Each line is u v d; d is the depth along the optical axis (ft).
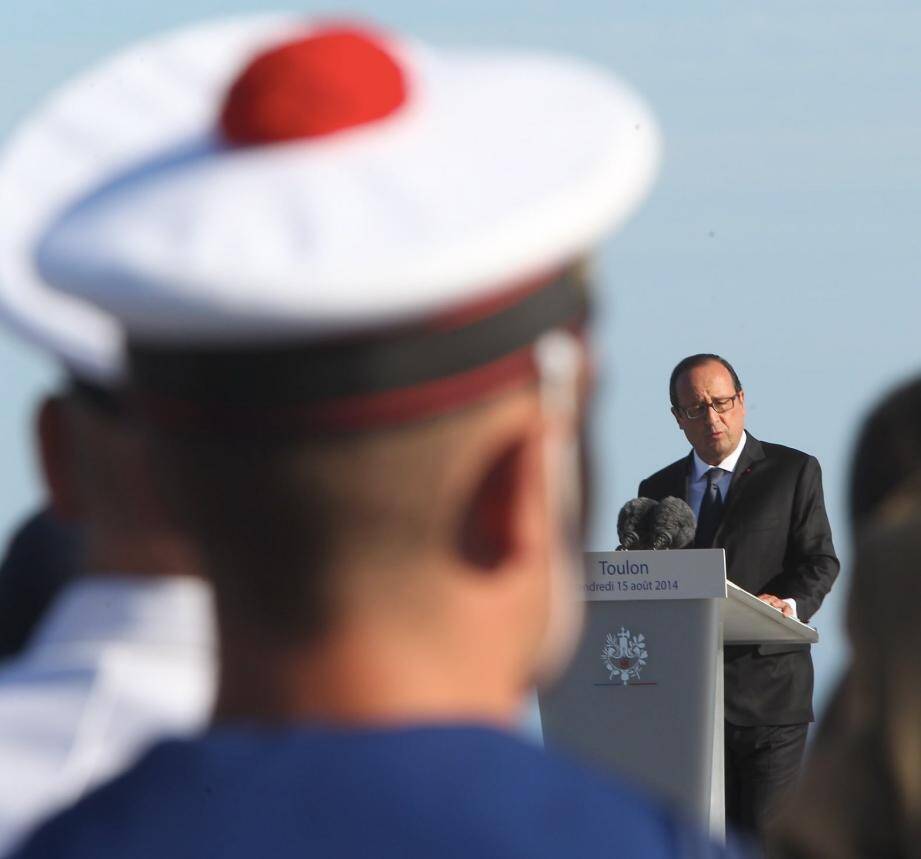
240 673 10.91
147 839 10.44
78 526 14.67
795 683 72.02
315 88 11.23
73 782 13.99
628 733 61.98
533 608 11.07
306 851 10.25
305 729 10.65
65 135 13.91
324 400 10.42
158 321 10.37
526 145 11.23
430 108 11.50
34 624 23.38
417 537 10.66
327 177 10.92
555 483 11.10
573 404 11.42
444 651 10.84
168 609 14.15
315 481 10.47
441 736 10.55
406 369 10.48
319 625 10.69
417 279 10.26
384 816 10.28
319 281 10.16
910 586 19.16
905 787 18.86
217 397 10.48
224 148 11.42
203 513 10.68
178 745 10.78
